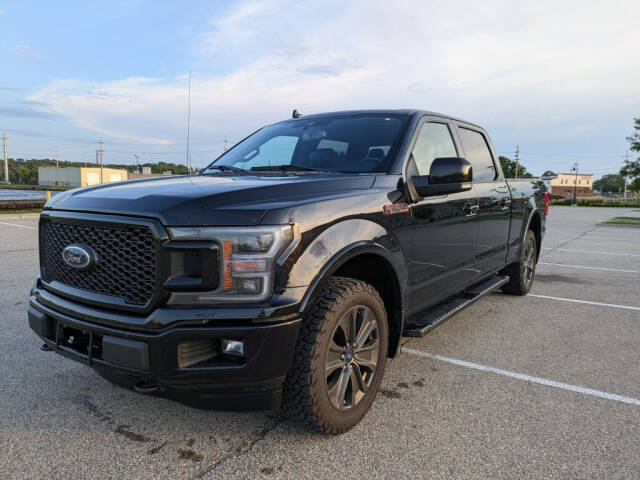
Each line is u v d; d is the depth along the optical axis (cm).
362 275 284
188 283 196
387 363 350
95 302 218
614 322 462
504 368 341
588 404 284
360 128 337
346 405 247
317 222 222
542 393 299
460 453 230
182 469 215
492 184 440
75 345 230
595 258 920
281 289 204
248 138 398
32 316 250
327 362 230
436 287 335
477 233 397
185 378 199
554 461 224
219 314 196
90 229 221
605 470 217
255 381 203
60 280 242
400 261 278
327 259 221
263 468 216
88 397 287
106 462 220
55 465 218
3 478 207
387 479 209
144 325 199
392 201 276
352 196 252
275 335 200
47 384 304
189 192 219
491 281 467
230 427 253
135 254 206
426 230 309
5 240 994
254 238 199
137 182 266
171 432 247
